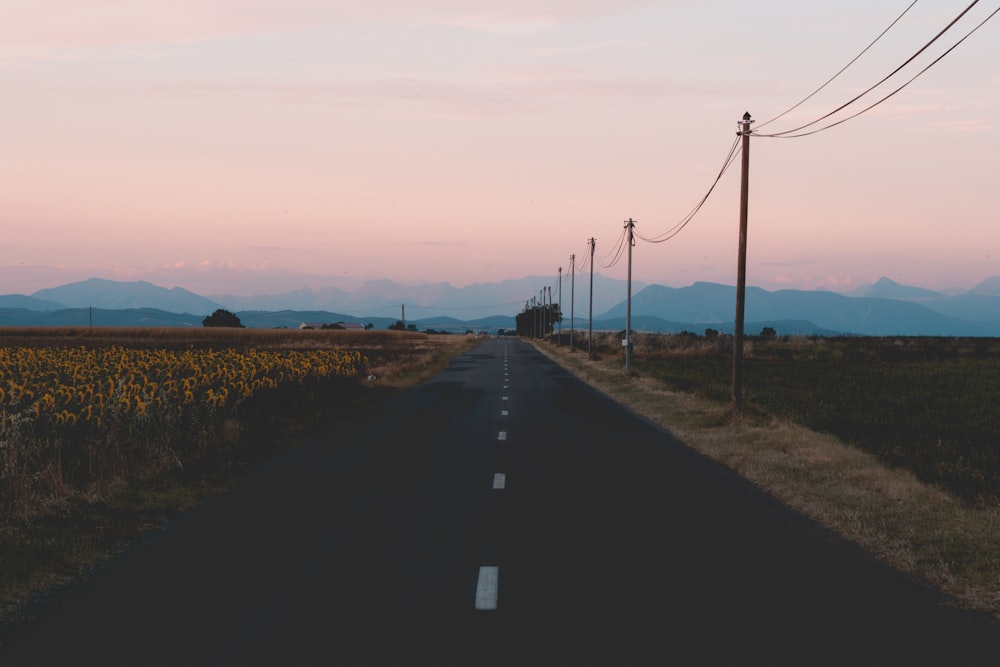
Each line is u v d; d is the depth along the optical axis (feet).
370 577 25.80
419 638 20.25
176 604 23.15
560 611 22.39
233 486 42.70
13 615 22.36
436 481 44.11
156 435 49.60
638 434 66.69
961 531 32.68
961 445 61.00
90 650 19.58
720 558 28.43
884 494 40.96
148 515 35.27
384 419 77.61
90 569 27.04
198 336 396.98
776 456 53.26
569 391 113.91
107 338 367.25
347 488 41.98
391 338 426.10
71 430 44.19
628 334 150.51
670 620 21.66
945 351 254.88
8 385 62.23
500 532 32.17
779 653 19.30
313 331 441.68
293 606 22.86
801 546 30.30
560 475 46.29
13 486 35.37
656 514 35.91
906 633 20.83
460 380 136.87
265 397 73.46
